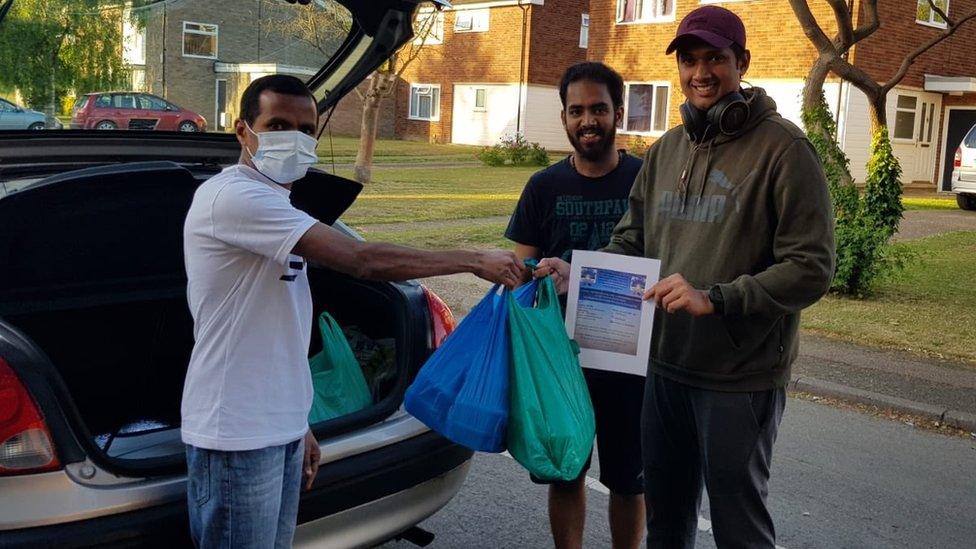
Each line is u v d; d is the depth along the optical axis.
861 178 22.48
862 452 5.61
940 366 7.31
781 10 22.47
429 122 36.66
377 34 4.31
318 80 4.63
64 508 2.54
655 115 26.83
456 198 18.02
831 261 2.74
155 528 2.62
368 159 20.12
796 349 2.99
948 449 5.73
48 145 3.72
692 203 2.97
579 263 3.14
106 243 3.51
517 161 27.55
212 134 4.07
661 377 3.10
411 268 2.55
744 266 2.87
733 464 2.91
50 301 3.71
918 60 23.03
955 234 14.64
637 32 26.89
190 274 2.49
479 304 3.08
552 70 34.00
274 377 2.49
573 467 2.92
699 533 4.42
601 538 4.36
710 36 2.81
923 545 4.36
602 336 3.13
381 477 3.09
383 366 3.66
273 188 2.52
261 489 2.48
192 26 10.39
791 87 22.48
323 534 2.98
